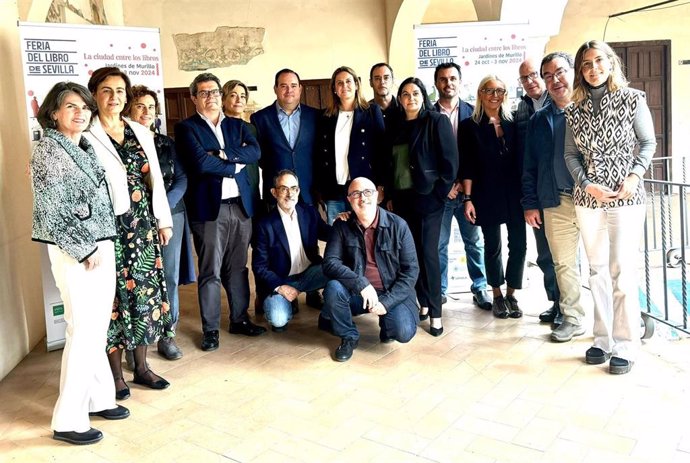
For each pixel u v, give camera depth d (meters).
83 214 2.53
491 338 3.73
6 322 3.55
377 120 4.04
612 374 3.10
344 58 8.65
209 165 3.61
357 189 3.51
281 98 4.07
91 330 2.65
